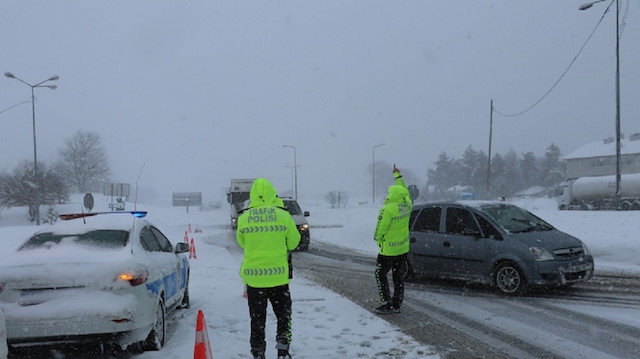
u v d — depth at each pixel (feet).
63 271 16.99
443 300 28.48
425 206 34.81
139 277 17.71
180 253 26.35
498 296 29.22
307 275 40.22
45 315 16.48
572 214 61.41
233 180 100.99
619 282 32.60
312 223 123.24
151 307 18.51
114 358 18.69
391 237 25.11
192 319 24.38
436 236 33.19
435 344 19.86
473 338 20.65
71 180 279.90
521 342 19.99
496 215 31.63
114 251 18.56
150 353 19.03
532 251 28.40
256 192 18.26
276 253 17.79
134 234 20.03
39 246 19.16
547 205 183.73
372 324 22.86
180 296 24.77
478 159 362.12
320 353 18.72
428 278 36.11
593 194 156.25
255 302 17.78
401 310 25.99
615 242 44.21
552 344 19.67
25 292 16.84
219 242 74.59
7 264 17.47
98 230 19.92
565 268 28.07
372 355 18.45
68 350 19.56
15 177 183.62
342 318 24.04
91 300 16.84
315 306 26.71
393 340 20.31
